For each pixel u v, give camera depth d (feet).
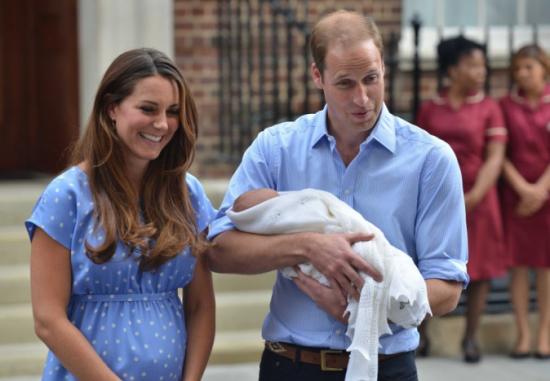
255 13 102.01
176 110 36.63
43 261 35.99
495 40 107.34
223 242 38.78
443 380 73.67
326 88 36.96
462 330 81.46
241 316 77.56
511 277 80.74
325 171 39.04
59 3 98.22
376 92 36.55
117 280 36.27
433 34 106.01
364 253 36.01
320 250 36.40
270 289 81.10
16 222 81.71
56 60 99.50
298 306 38.65
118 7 88.63
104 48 88.53
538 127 78.28
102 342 36.22
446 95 78.28
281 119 100.63
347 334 36.47
